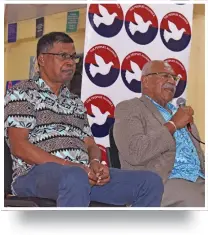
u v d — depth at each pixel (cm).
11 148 193
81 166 192
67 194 179
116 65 236
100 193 200
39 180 187
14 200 188
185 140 224
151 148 211
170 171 214
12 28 226
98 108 234
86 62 233
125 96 237
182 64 243
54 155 194
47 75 212
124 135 216
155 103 233
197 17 251
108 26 235
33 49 227
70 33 241
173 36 243
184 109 219
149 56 240
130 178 200
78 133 212
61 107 209
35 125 199
